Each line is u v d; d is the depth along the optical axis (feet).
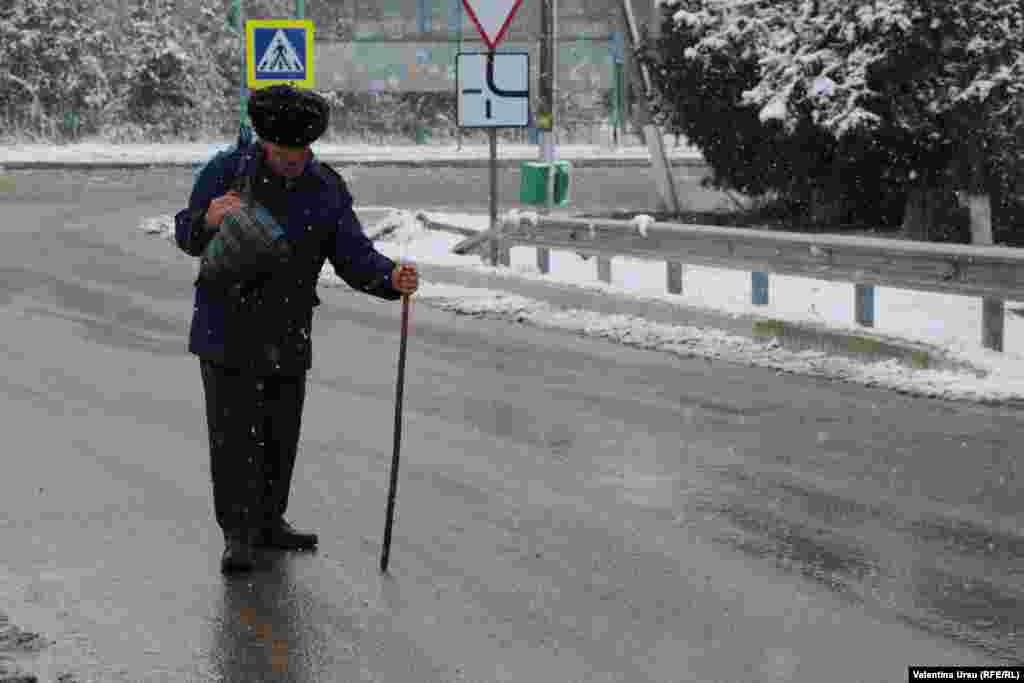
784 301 57.98
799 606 21.74
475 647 19.97
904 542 25.25
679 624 20.90
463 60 64.75
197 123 180.96
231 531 23.54
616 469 30.78
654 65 87.15
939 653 19.75
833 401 38.91
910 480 29.89
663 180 92.02
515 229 64.18
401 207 103.24
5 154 150.00
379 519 26.71
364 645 20.08
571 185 123.54
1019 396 39.01
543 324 53.21
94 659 19.56
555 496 28.43
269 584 22.82
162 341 47.62
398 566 23.80
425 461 31.45
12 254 73.92
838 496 28.53
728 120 83.05
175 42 179.63
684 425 35.55
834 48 73.97
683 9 84.79
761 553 24.52
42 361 43.65
